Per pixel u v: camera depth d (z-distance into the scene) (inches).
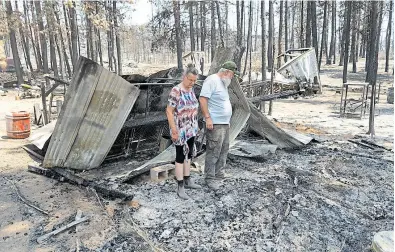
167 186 187.0
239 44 872.9
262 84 401.1
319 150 275.9
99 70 171.2
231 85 226.7
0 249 129.2
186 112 164.9
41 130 231.8
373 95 340.5
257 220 152.0
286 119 457.7
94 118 182.9
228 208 160.6
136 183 192.2
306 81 425.7
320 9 1401.3
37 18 927.7
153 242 133.6
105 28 684.7
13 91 764.6
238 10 876.0
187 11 944.3
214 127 176.6
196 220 149.8
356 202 178.2
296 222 151.7
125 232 140.2
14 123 315.3
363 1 1038.4
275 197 175.2
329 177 211.5
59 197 175.9
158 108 236.8
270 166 229.1
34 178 206.2
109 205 164.6
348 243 139.6
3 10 826.2
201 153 239.3
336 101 653.9
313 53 449.1
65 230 141.3
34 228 144.8
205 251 128.6
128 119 218.5
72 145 184.2
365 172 222.4
